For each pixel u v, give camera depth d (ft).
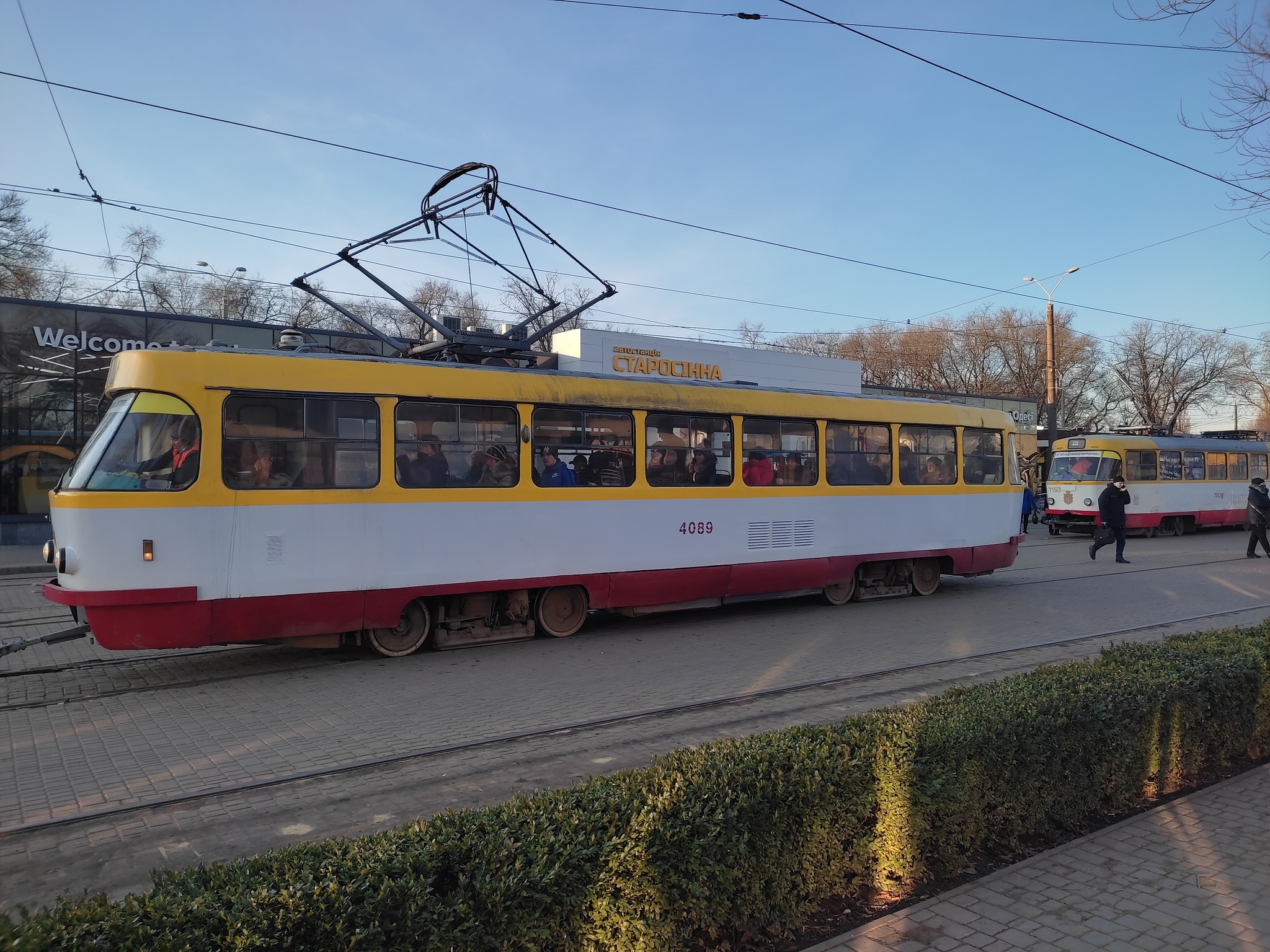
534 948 9.34
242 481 26.18
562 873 9.55
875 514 41.06
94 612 24.25
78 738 20.62
